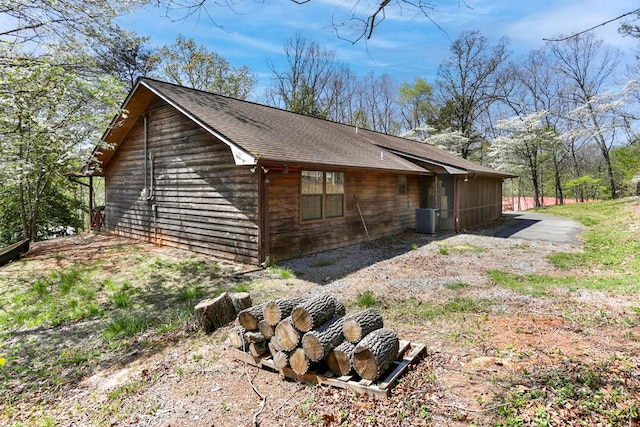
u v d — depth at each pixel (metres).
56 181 14.46
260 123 9.56
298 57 28.12
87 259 8.90
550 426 2.38
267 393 3.11
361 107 32.84
